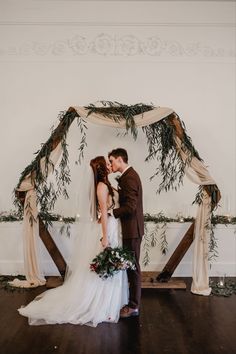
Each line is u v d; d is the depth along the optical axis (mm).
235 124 5332
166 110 4258
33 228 4473
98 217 3621
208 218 4359
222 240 4992
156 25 5352
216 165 5332
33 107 5348
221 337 3115
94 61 5363
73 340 3039
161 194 5289
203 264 4355
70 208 5262
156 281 4574
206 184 4332
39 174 4332
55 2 5348
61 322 3363
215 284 4605
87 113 4285
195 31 5332
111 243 3488
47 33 5359
